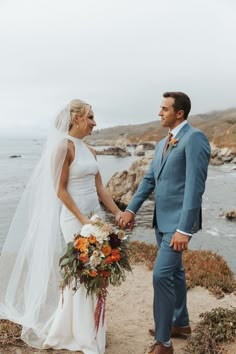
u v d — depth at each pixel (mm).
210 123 121000
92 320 4195
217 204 23234
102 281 3961
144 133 144375
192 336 4605
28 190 4586
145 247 9141
